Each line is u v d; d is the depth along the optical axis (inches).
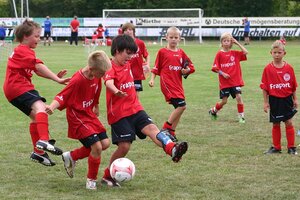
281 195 224.4
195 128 388.5
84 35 1870.1
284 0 2201.0
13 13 2169.0
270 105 306.5
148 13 1779.0
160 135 230.1
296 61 1002.7
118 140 237.5
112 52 244.1
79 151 241.0
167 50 356.8
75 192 228.7
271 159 292.4
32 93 251.3
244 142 339.0
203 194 225.6
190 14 1775.3
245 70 853.2
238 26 1818.4
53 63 959.0
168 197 221.5
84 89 229.9
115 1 2194.9
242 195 224.2
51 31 1786.4
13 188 233.9
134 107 240.8
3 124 396.2
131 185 239.9
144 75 414.6
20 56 249.3
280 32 1828.2
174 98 352.5
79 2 2209.6
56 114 441.4
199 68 882.8
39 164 278.5
